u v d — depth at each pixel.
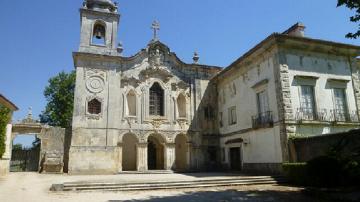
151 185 16.23
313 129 21.28
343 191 12.75
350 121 22.56
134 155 29.88
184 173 26.55
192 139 30.19
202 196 13.36
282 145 20.62
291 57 22.23
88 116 26.53
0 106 22.73
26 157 32.19
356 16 11.84
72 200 11.95
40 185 16.62
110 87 27.84
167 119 29.73
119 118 27.72
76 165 25.23
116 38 29.20
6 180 19.38
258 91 24.19
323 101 22.38
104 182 16.20
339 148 14.87
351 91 23.72
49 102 44.31
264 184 18.09
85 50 27.80
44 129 28.17
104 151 26.23
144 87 29.56
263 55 23.67
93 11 28.94
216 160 30.56
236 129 27.67
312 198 12.63
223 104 30.84
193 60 32.41
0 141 22.08
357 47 23.83
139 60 29.95
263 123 22.77
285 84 21.36
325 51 23.50
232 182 17.73
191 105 31.08
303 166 17.34
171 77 30.88
